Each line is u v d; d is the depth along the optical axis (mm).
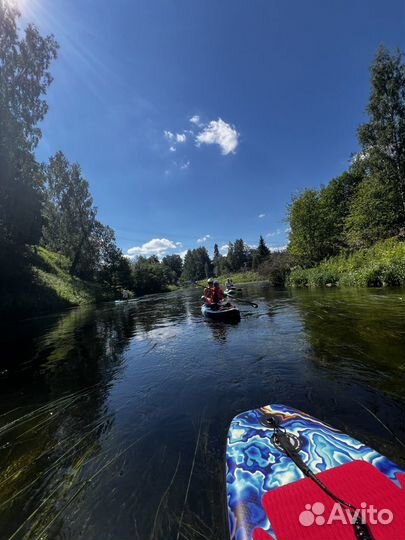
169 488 2809
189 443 3504
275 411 3180
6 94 17891
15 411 4828
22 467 3336
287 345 6902
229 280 26875
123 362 6945
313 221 29078
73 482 3008
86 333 11344
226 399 4523
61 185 35531
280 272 30938
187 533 2322
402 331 7000
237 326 9742
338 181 35188
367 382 4609
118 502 2695
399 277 15039
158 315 15148
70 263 38062
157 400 4723
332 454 2322
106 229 43438
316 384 4715
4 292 20500
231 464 2396
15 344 10180
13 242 21844
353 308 10453
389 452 3037
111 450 3504
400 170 22000
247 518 1881
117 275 43500
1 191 17891
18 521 2584
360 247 24531
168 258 113125
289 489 2041
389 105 21641
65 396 5254
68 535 2412
